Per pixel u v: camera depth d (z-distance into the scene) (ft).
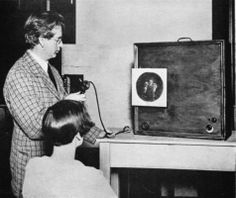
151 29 7.56
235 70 6.86
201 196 7.86
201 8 7.29
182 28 7.42
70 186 3.54
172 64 5.82
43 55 5.84
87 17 7.79
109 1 7.68
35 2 7.88
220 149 5.43
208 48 5.56
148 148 5.66
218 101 5.56
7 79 5.52
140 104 6.06
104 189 3.62
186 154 5.54
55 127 3.93
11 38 8.03
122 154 5.75
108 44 7.75
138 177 8.11
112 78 7.78
